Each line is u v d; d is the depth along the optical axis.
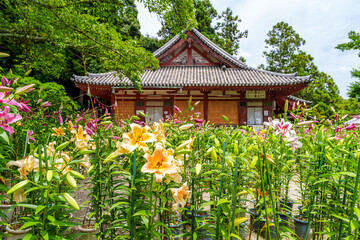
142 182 1.60
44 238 1.12
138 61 6.27
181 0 4.99
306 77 13.23
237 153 1.47
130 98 14.84
